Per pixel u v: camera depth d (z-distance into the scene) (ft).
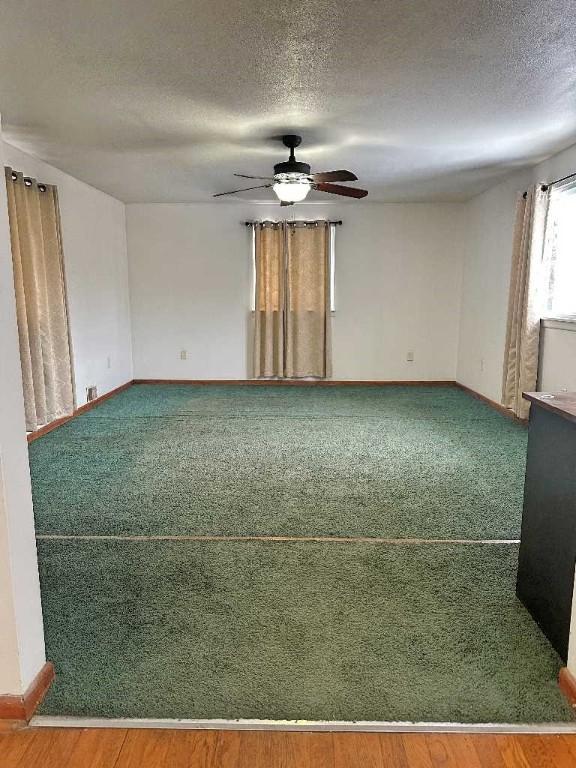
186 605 6.57
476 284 19.30
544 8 6.52
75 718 4.87
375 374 21.75
